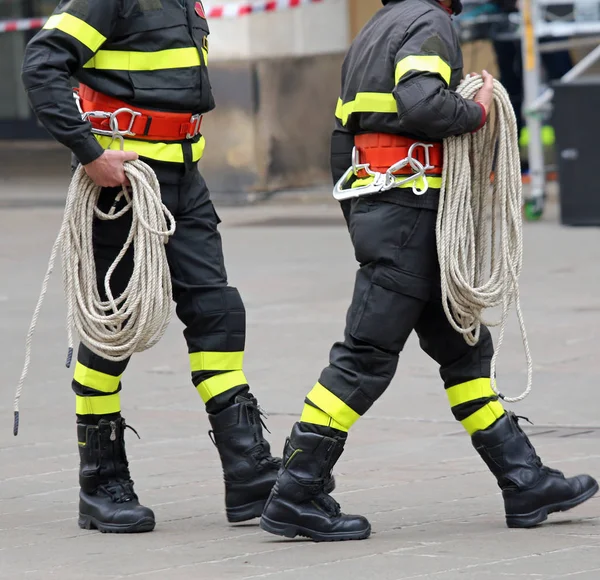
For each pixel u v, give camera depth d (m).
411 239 9.91
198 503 11.62
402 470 12.53
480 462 12.75
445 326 10.38
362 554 9.73
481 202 10.20
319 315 20.48
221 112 35.84
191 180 10.77
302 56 36.59
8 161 48.34
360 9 37.47
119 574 9.41
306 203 35.50
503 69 36.59
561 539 9.98
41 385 16.75
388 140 9.91
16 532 10.77
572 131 28.27
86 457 10.87
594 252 25.34
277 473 10.75
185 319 10.85
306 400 10.18
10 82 54.31
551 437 13.53
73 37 10.03
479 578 8.98
